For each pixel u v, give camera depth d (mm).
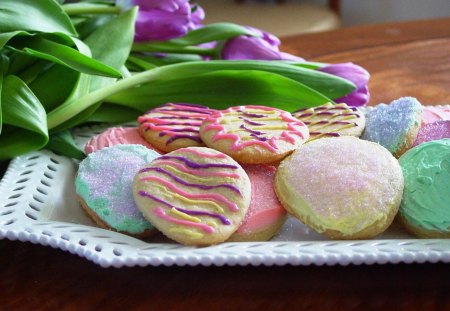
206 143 482
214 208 422
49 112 551
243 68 592
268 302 401
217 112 512
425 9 1379
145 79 582
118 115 593
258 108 518
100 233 417
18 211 437
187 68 592
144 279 417
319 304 399
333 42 817
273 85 581
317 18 1222
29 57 559
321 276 419
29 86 554
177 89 593
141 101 592
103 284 415
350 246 401
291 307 397
